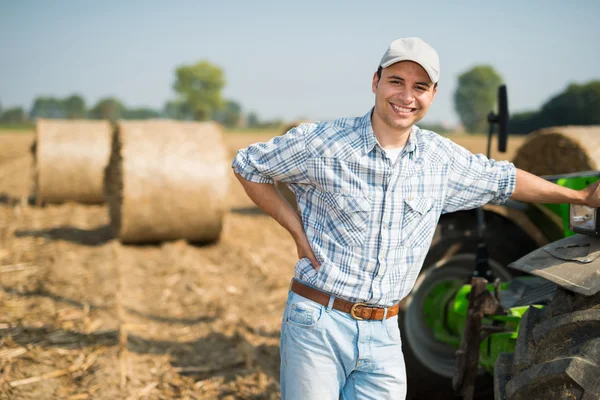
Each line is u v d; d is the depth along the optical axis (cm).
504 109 355
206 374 430
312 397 238
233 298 610
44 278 652
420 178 232
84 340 475
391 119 224
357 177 228
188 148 833
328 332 235
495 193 250
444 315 387
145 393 396
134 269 712
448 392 388
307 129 234
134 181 800
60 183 1212
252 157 242
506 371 250
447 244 379
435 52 224
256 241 913
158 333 506
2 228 946
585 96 4797
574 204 248
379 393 246
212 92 10638
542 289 339
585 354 209
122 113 13188
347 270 230
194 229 838
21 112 11819
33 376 409
